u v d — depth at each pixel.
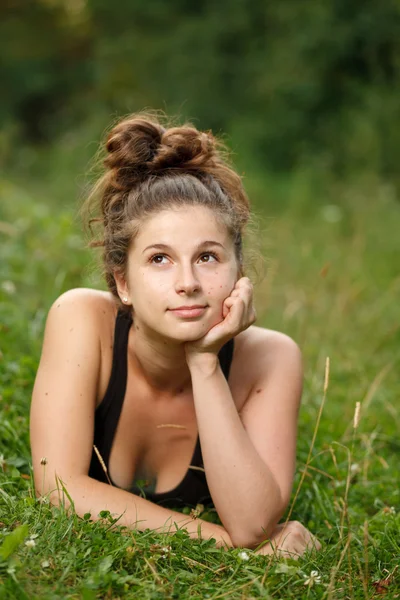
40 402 4.55
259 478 4.30
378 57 20.22
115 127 4.56
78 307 4.73
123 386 4.71
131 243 4.34
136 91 24.58
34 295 7.94
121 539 3.98
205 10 25.09
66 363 4.58
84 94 26.86
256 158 20.67
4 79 27.69
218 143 5.11
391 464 6.19
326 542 4.80
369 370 8.30
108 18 26.84
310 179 17.61
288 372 4.78
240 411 4.77
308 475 5.47
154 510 4.36
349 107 19.92
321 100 20.92
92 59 27.42
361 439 6.43
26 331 6.86
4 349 6.55
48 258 8.57
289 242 13.65
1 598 3.41
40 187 19.48
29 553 3.75
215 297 4.28
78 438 4.46
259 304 9.87
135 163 4.46
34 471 4.46
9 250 8.36
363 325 9.74
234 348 4.81
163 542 4.03
